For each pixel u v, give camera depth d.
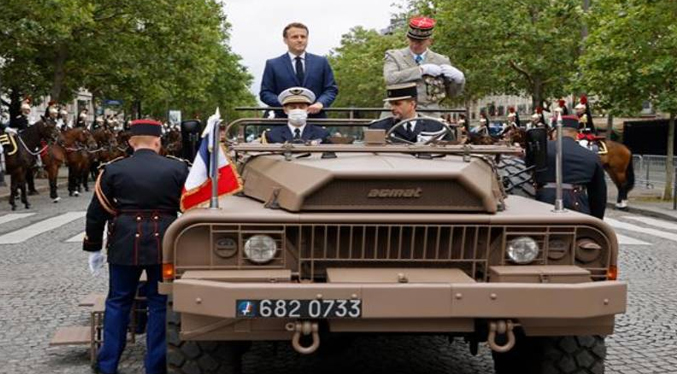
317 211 4.95
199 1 36.25
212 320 4.74
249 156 6.04
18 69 30.44
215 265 4.89
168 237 4.86
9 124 25.14
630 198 23.28
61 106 31.70
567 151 7.75
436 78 7.52
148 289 6.23
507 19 33.31
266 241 4.88
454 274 4.90
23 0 22.94
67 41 28.91
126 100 38.69
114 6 29.89
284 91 7.10
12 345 7.36
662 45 21.19
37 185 28.14
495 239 5.04
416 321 4.72
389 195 4.96
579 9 24.84
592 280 5.05
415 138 6.62
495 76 34.03
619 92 22.27
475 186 4.98
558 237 5.06
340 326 4.70
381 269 4.97
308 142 6.12
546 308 4.67
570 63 32.97
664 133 34.06
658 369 6.70
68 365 6.74
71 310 8.73
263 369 6.61
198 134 6.84
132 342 7.35
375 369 6.62
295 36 7.75
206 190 5.39
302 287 4.58
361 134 7.12
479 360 6.90
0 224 16.67
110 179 6.17
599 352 5.31
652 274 11.28
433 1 37.62
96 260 6.51
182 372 5.21
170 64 33.00
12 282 10.33
